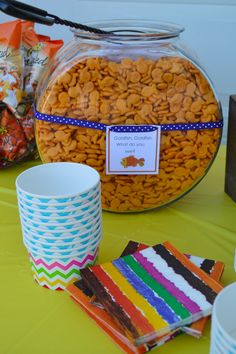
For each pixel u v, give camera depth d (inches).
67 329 21.6
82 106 29.6
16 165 40.4
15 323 21.9
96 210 24.2
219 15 65.7
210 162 32.0
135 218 32.0
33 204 22.7
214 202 34.4
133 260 24.8
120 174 30.5
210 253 27.7
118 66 29.4
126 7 69.1
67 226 23.0
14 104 37.1
